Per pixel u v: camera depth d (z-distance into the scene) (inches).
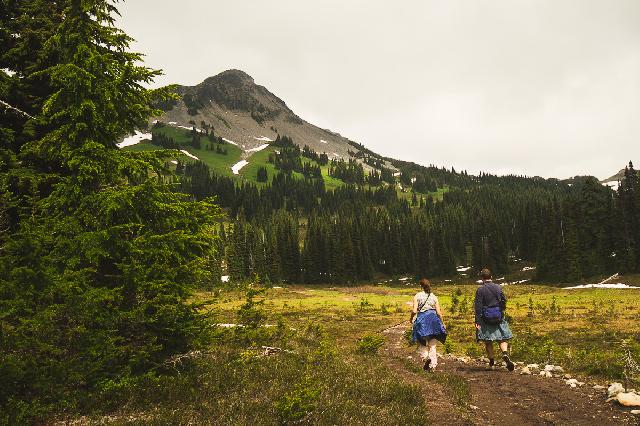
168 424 191.0
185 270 278.7
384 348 749.3
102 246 257.1
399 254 5492.1
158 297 256.4
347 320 1598.2
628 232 3634.4
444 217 7185.0
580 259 3747.5
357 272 5083.7
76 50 312.8
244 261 4630.9
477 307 396.8
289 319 1515.7
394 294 3671.3
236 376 275.9
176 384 247.1
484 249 5369.1
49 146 303.9
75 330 223.6
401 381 311.7
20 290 212.2
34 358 211.3
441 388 308.5
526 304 2206.0
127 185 300.7
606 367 375.6
